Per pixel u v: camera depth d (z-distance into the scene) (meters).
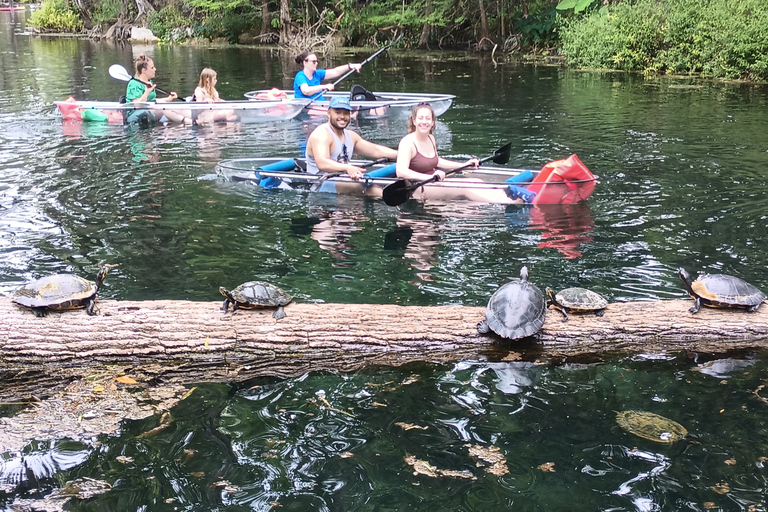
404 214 4.57
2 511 1.85
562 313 2.95
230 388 2.62
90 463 2.09
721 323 2.91
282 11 20.92
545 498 1.88
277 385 2.64
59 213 4.52
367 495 1.92
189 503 1.89
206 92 8.42
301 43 19.97
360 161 5.46
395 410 2.40
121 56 17.66
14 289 3.28
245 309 2.95
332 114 5.07
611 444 2.15
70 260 3.71
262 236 4.14
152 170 5.68
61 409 2.46
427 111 4.78
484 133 7.33
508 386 2.58
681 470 2.00
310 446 2.18
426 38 19.69
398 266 3.65
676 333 2.90
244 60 16.72
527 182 4.69
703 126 7.54
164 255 3.81
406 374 2.71
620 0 15.20
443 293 3.30
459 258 3.75
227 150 6.49
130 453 2.15
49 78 12.50
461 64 15.44
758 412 2.33
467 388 2.57
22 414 2.42
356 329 2.88
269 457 2.12
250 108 8.00
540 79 12.46
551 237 4.06
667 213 4.46
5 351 2.77
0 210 4.54
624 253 3.78
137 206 4.70
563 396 2.48
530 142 6.80
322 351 2.86
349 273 3.56
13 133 7.21
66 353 2.79
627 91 10.70
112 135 7.21
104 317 2.85
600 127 7.57
